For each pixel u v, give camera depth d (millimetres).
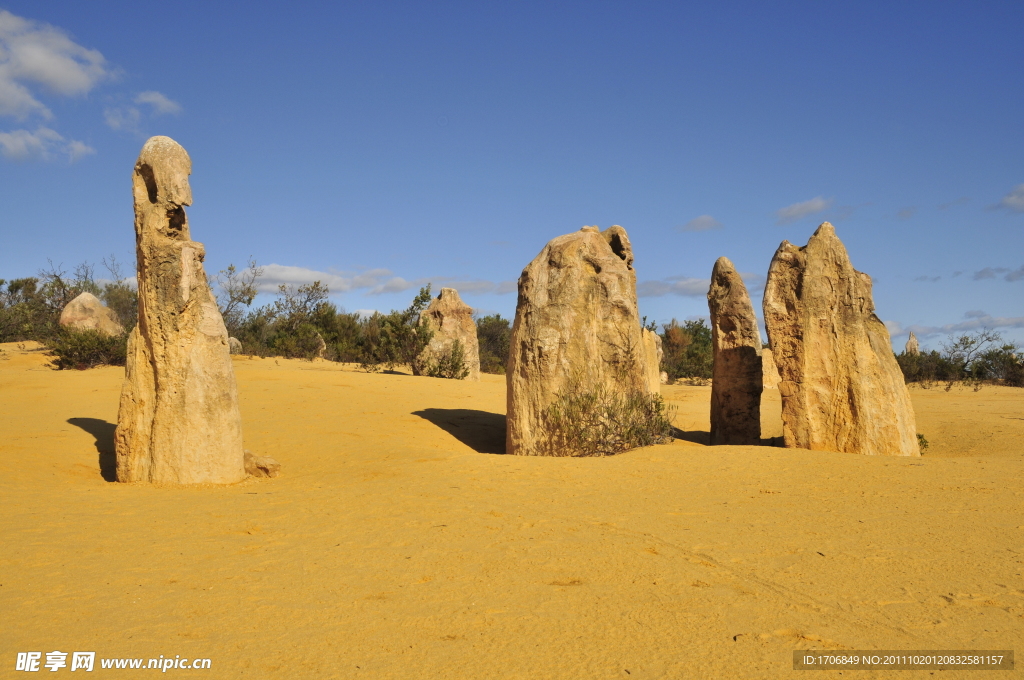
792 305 10969
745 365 12531
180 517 7008
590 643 4082
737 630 4219
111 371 20531
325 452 10625
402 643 4109
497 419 14508
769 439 13133
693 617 4398
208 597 4816
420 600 4727
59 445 10680
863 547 5711
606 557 5547
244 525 6715
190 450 8602
